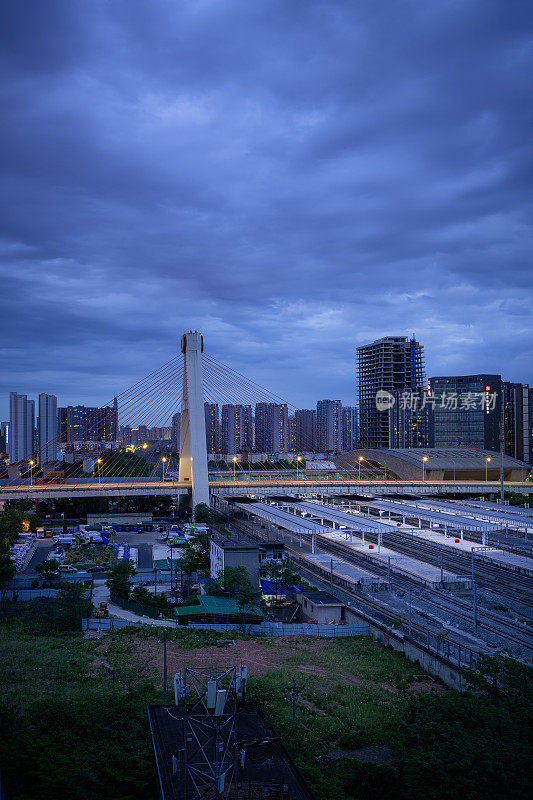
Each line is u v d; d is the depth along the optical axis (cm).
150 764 4212
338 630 8738
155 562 13162
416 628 8438
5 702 5847
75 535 16850
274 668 7206
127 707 5478
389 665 7388
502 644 7806
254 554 10550
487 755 4175
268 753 3825
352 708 6078
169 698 5838
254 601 9631
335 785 4191
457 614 9281
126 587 10519
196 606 9456
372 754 5141
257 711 4481
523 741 4538
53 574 11375
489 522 15438
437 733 4962
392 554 13650
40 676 6712
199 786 3369
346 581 11350
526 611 9588
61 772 3991
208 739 3850
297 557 13912
